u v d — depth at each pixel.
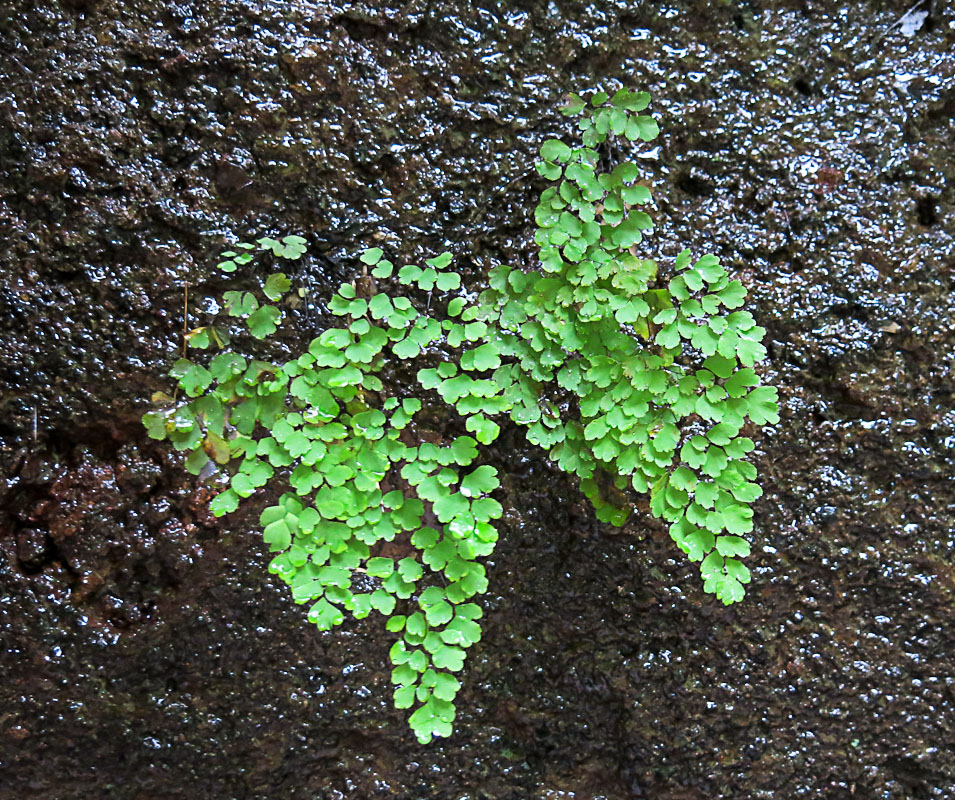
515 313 0.81
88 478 0.84
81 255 0.83
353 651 0.86
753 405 0.80
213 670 0.85
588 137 0.81
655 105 0.86
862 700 0.88
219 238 0.84
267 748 0.86
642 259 0.82
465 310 0.81
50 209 0.83
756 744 0.88
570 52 0.85
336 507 0.79
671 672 0.87
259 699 0.86
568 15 0.85
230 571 0.85
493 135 0.85
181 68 0.83
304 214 0.84
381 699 0.87
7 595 0.83
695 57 0.86
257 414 0.80
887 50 0.87
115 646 0.84
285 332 0.84
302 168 0.84
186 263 0.84
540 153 0.81
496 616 0.87
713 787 0.88
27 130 0.82
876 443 0.86
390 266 0.81
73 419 0.83
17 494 0.83
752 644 0.87
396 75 0.84
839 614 0.87
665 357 0.80
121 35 0.83
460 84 0.85
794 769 0.88
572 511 0.87
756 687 0.87
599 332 0.81
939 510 0.87
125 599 0.84
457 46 0.85
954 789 0.88
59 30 0.82
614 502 0.83
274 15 0.83
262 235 0.84
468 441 0.80
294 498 0.79
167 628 0.85
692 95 0.86
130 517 0.84
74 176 0.83
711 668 0.87
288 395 0.80
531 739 0.88
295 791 0.87
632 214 0.81
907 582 0.87
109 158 0.83
